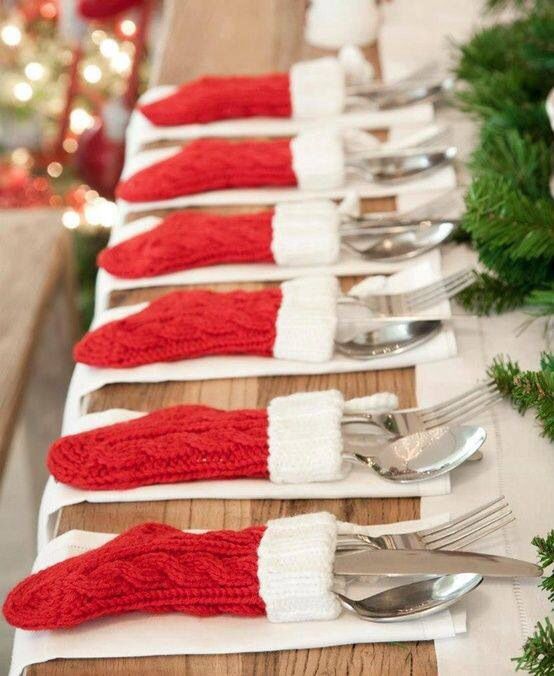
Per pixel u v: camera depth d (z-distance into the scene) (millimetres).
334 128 1104
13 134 2264
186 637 747
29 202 2105
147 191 1076
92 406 896
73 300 1421
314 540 756
